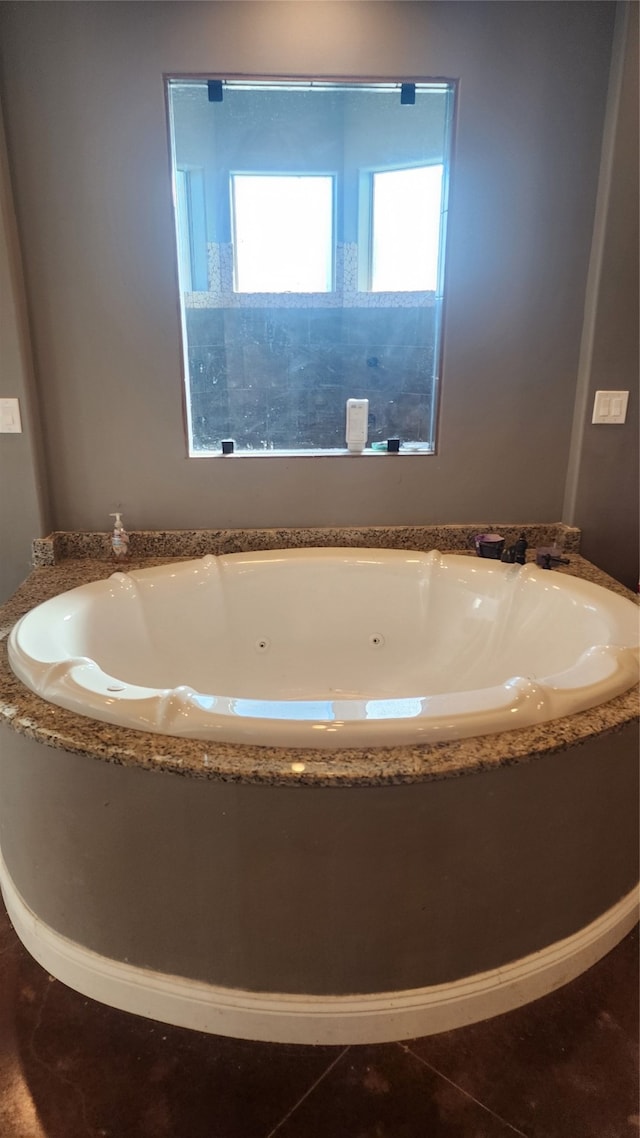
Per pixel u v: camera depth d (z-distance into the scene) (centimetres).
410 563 235
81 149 209
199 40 204
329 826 129
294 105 217
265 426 241
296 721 130
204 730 131
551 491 250
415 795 128
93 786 135
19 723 138
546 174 221
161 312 224
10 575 238
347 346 237
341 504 246
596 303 226
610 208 218
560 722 136
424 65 211
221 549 244
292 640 238
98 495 239
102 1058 141
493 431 243
